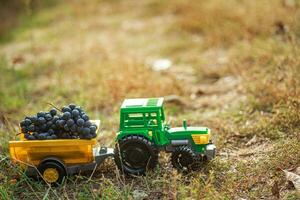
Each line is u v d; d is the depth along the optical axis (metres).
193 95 1.82
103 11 3.11
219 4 2.43
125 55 2.27
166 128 1.32
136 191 1.26
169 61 2.15
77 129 1.28
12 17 3.28
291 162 1.29
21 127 1.30
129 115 1.34
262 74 1.74
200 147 1.31
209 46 2.23
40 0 3.44
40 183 1.28
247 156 1.37
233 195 1.21
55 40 2.61
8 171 1.33
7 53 2.54
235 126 1.52
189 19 2.50
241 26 2.23
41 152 1.29
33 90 1.99
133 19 2.88
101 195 1.24
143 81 1.86
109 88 1.85
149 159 1.29
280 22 2.12
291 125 1.45
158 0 3.09
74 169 1.30
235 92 1.78
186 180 1.27
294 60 1.71
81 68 2.12
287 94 1.56
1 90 1.99
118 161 1.30
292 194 1.18
